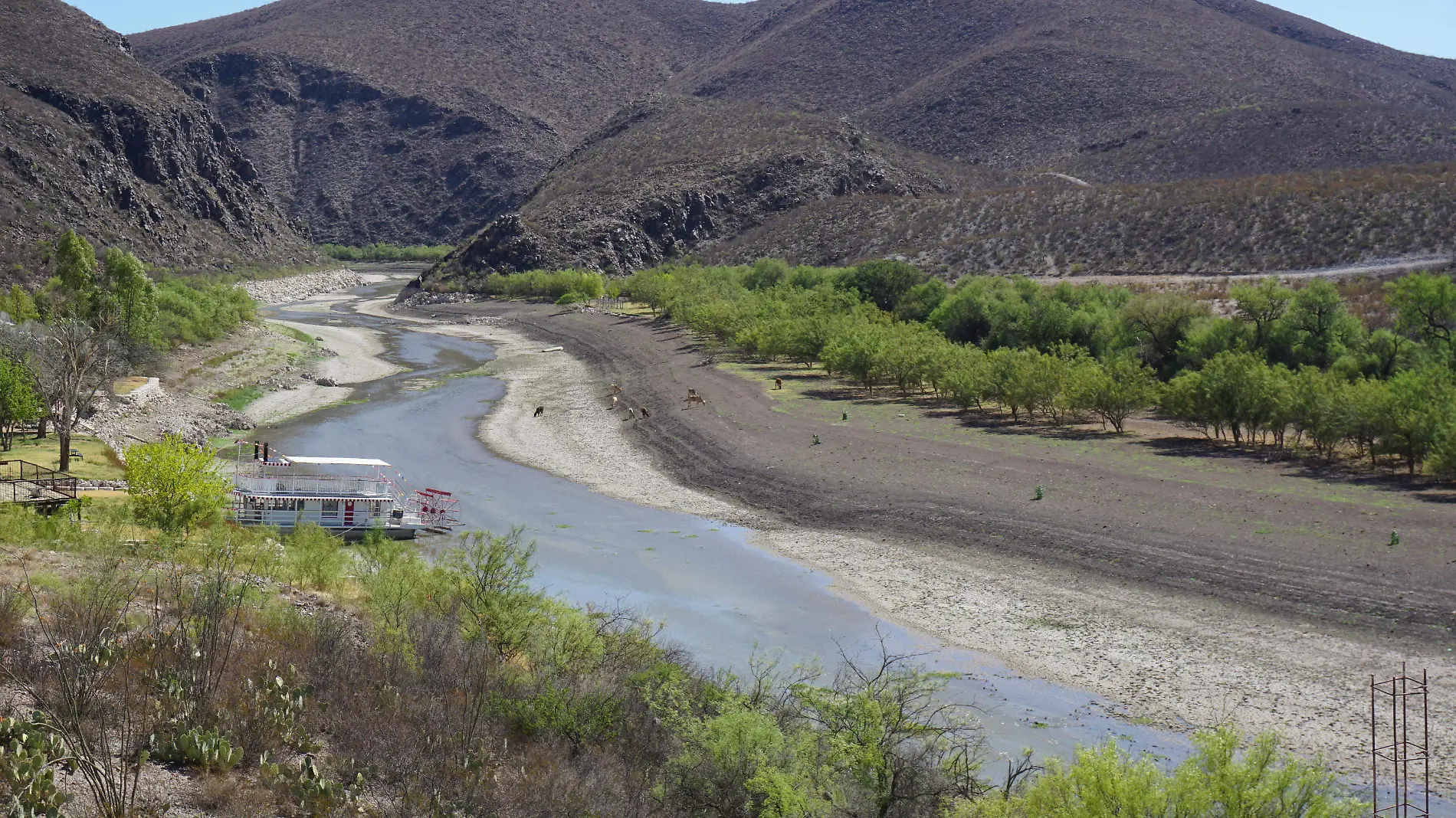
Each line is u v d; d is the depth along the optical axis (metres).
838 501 38.53
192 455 29.52
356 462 39.47
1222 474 37.38
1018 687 21.78
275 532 30.09
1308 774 11.47
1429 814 15.83
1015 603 27.19
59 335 42.91
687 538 35.34
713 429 52.59
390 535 35.94
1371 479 35.56
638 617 26.20
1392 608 24.17
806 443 47.78
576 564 32.09
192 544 24.88
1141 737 19.22
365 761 13.03
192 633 16.03
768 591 29.19
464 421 60.00
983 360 56.31
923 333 67.38
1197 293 76.75
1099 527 32.22
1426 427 35.62
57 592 18.02
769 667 19.72
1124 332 62.72
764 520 37.69
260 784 11.89
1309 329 55.56
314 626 18.08
